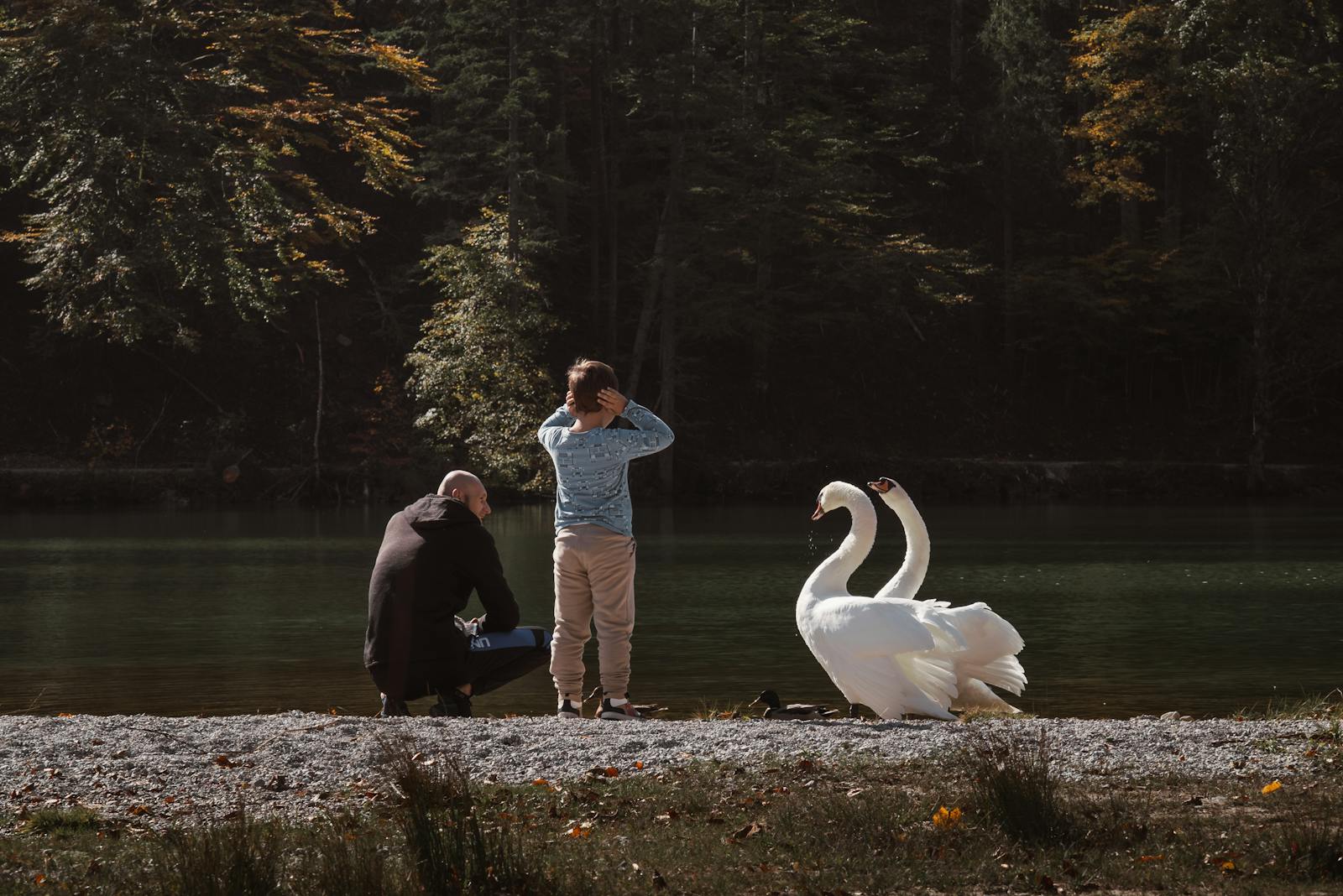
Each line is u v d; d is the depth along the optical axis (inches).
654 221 2260.1
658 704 442.6
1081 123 2266.2
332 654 562.3
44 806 241.9
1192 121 2250.2
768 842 211.5
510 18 1679.4
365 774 265.4
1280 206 2057.1
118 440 1775.3
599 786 253.1
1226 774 262.1
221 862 187.2
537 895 185.8
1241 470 2049.7
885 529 1378.0
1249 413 2305.6
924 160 2102.6
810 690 472.4
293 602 754.8
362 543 1153.4
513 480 1704.0
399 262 2102.6
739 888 189.3
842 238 2023.9
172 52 1411.2
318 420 1802.4
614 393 322.3
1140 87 2175.2
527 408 1695.4
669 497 1891.0
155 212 1275.8
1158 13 2110.0
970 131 2324.1
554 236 1806.1
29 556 1037.8
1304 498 1998.0
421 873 186.7
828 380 2236.7
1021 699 455.5
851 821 218.2
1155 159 2539.4
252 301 1320.1
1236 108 2037.4
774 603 751.1
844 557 360.2
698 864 199.9
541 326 1740.9
